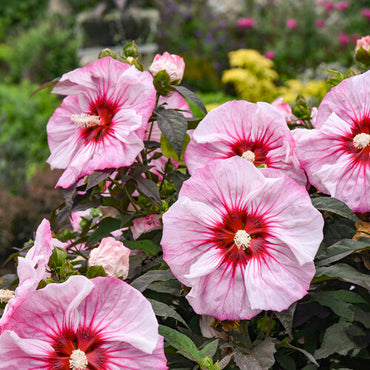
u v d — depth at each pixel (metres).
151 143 1.11
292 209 0.93
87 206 1.13
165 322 1.07
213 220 0.93
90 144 1.06
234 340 0.96
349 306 1.01
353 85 1.04
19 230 3.30
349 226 1.07
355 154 1.03
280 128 1.03
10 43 8.34
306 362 1.07
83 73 1.05
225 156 1.04
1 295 0.92
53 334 0.86
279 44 6.21
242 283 0.93
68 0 8.83
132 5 6.41
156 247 1.08
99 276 0.89
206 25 6.64
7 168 4.12
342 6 6.32
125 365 0.85
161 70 1.09
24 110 5.30
